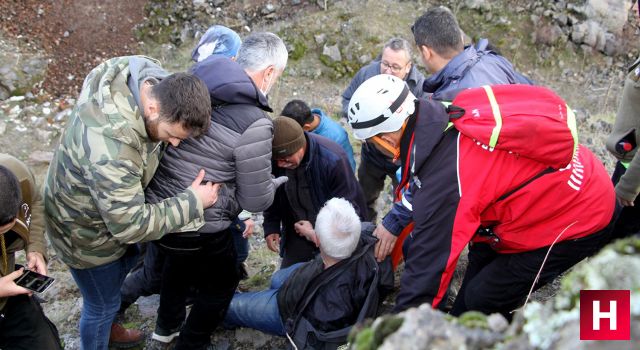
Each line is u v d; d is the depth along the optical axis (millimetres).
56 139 6723
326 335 2523
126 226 2104
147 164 2189
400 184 2385
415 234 2148
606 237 2404
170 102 1983
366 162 4004
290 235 3537
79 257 2387
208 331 2787
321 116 3621
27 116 6910
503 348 918
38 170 6250
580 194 2189
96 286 2525
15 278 2229
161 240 2457
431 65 3055
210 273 2568
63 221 2279
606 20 8258
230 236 2588
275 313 2898
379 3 8219
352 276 2570
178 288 2789
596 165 2342
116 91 2070
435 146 2090
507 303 2443
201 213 2273
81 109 2096
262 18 8141
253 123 2289
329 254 2535
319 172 3125
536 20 8219
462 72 2842
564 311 912
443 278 2102
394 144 2230
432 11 3016
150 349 3223
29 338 2361
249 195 2408
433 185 2078
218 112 2279
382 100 2109
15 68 7145
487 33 8203
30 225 2377
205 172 2299
